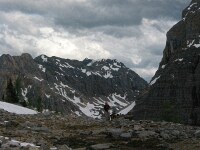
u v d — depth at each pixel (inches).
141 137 1050.7
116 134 1065.5
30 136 997.8
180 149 902.4
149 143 968.9
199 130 1171.9
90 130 1197.1
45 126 1261.1
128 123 1403.8
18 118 1423.5
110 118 1796.3
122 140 1016.2
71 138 1039.0
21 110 2170.3
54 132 1138.7
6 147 718.5
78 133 1135.0
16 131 1063.0
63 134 1104.2
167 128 1218.6
